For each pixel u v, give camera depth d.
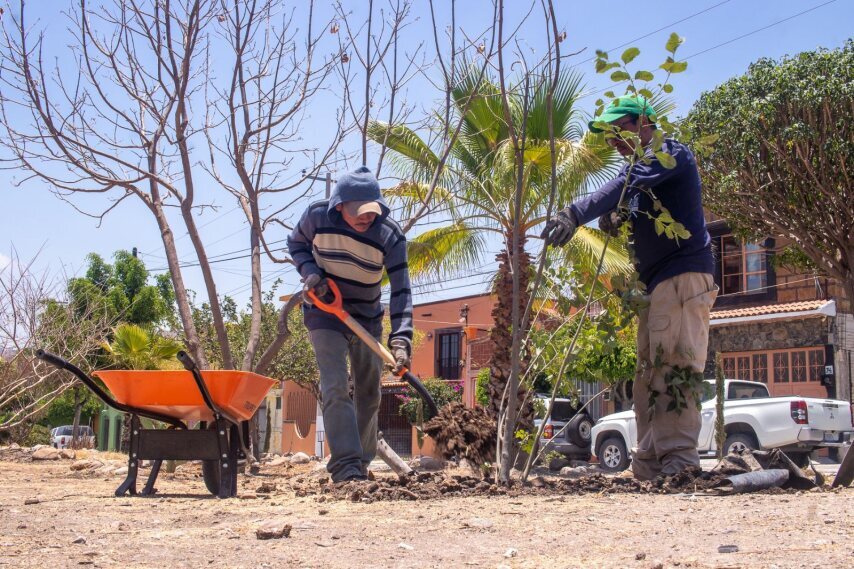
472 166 12.45
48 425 39.00
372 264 4.89
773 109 15.88
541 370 5.11
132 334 17.05
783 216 16.67
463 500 4.04
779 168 16.09
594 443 15.80
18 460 10.19
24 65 7.53
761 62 16.66
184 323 8.55
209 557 2.67
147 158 8.57
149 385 4.71
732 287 22.33
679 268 4.65
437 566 2.46
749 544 2.68
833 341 19.64
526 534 2.98
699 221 4.74
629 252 4.62
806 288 20.64
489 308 30.28
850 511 3.38
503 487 4.43
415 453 26.58
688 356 4.63
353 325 4.72
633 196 4.63
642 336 4.93
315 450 29.06
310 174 8.51
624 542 2.79
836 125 15.33
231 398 4.65
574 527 3.11
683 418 4.68
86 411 37.91
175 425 5.11
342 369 4.78
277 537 3.00
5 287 11.16
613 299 4.86
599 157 11.77
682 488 4.41
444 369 31.67
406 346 4.75
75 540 2.98
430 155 11.85
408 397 27.12
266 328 24.78
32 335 11.25
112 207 8.23
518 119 11.76
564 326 5.08
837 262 16.64
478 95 7.57
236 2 7.82
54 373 11.50
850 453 5.12
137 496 4.91
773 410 13.12
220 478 4.71
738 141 16.33
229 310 24.69
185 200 8.27
